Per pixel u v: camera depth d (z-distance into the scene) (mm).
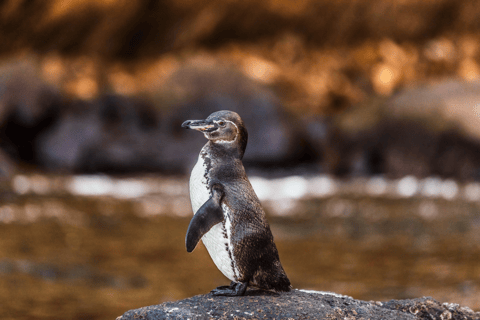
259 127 31219
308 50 37125
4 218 15500
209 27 35125
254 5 34938
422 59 35562
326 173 30250
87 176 27156
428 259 11570
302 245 13383
